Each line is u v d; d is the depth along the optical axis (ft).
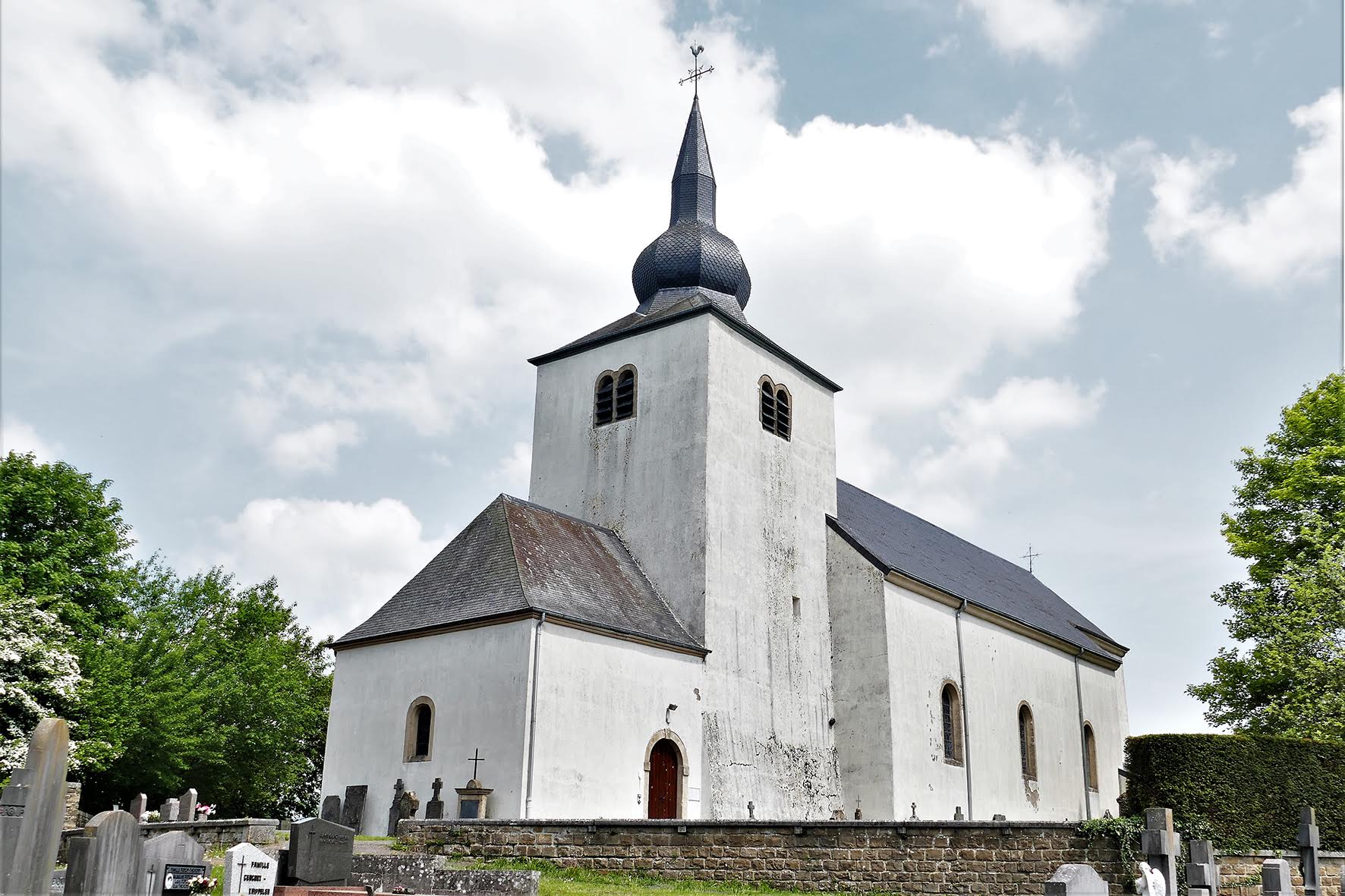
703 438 108.47
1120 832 58.65
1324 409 114.32
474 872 57.36
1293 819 65.26
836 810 111.75
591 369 120.47
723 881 67.41
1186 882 56.24
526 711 83.82
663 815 95.04
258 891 48.14
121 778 118.93
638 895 61.26
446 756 87.61
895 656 115.75
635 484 112.47
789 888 65.67
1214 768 64.90
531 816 82.28
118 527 120.88
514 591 89.30
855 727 114.62
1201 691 114.62
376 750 92.38
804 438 124.36
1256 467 118.11
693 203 130.62
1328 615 99.45
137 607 137.08
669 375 113.29
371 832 89.71
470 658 88.94
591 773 88.22
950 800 119.03
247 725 139.85
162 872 46.39
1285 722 101.60
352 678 96.37
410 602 96.99
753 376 117.70
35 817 34.30
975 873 61.72
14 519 112.88
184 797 90.02
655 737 95.04
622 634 93.66
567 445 119.65
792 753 108.78
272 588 166.50
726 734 102.12
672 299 124.16
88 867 39.27
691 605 104.37
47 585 110.83
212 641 144.87
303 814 166.50
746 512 111.75
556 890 61.62
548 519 103.35
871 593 117.29
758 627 109.40
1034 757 140.26
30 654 99.91
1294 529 112.06
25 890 33.86
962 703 125.90
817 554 120.98
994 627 137.90
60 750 35.19
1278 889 53.78
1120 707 172.45
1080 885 47.14
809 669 114.42
